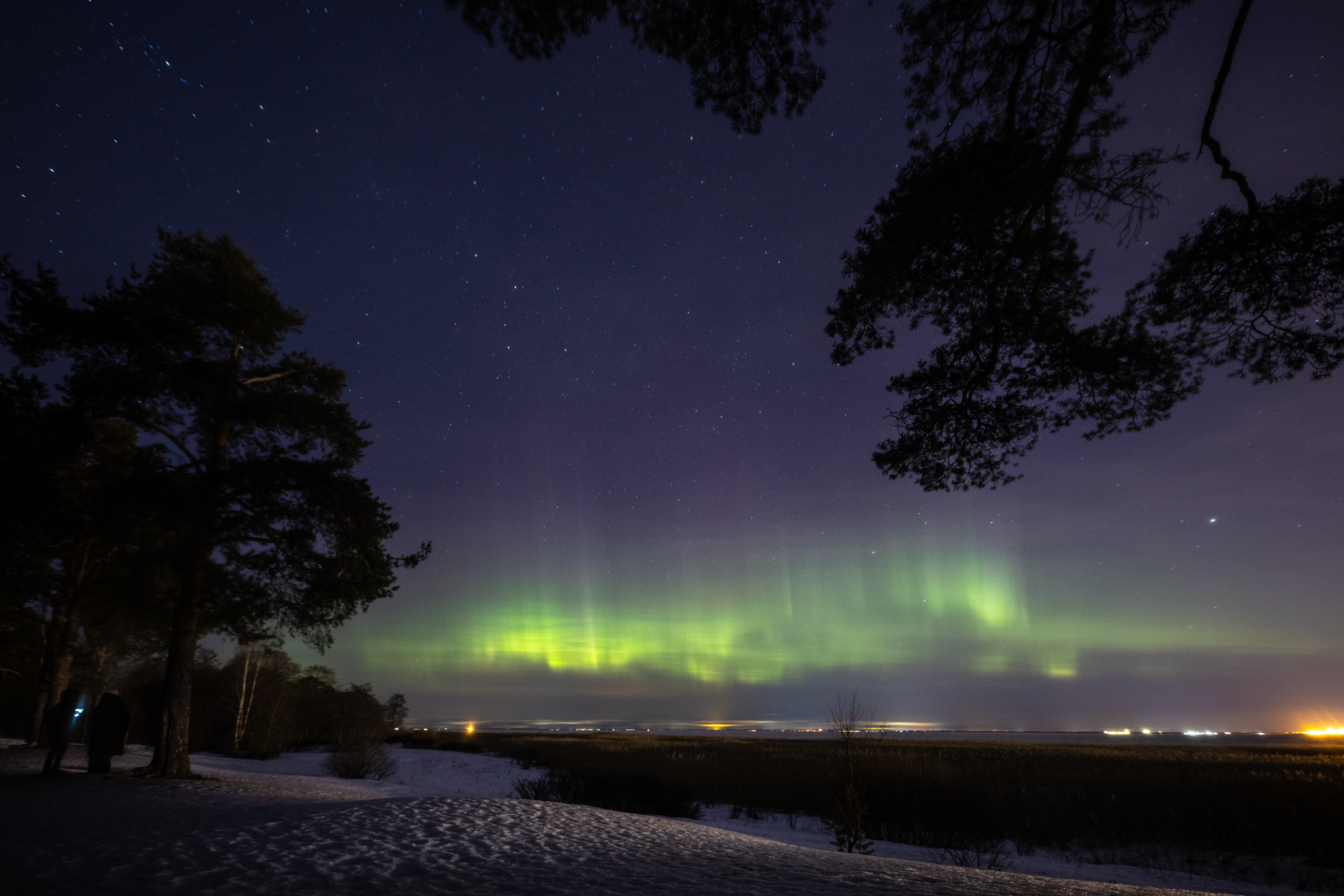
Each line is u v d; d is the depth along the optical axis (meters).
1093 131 8.08
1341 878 12.27
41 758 18.23
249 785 14.05
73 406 14.83
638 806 17.06
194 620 15.62
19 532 14.45
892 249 8.44
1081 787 22.48
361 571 16.92
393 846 6.31
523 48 7.70
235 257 17.81
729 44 7.57
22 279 14.48
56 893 4.34
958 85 8.19
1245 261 7.10
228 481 15.39
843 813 11.22
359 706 53.28
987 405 9.02
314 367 19.11
